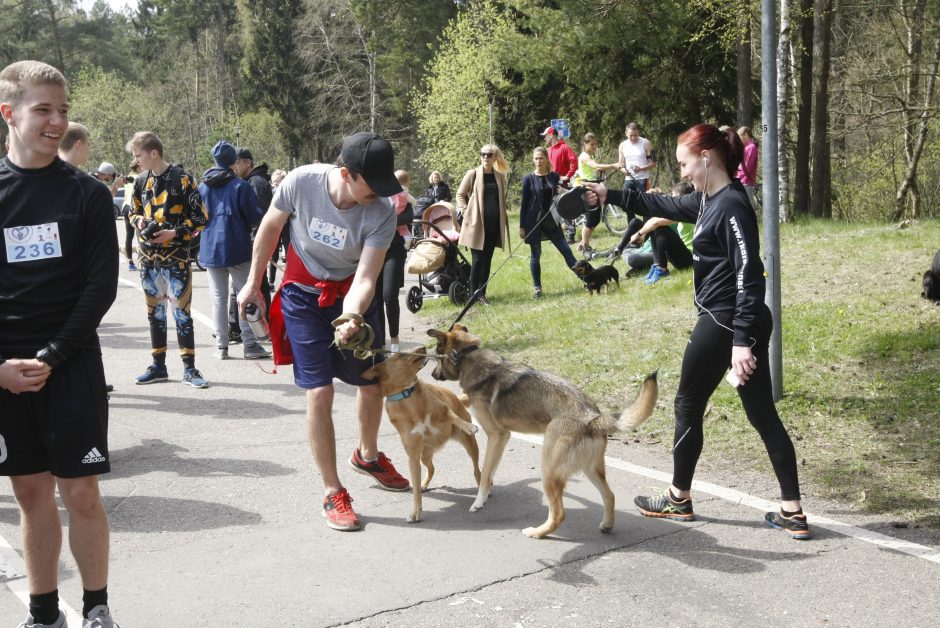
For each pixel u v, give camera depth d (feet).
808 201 57.26
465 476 17.16
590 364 24.25
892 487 15.52
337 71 163.84
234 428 20.51
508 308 33.60
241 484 16.61
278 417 21.48
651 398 13.33
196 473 17.26
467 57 103.35
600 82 76.43
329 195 14.02
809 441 17.90
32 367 9.48
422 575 12.60
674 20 68.44
